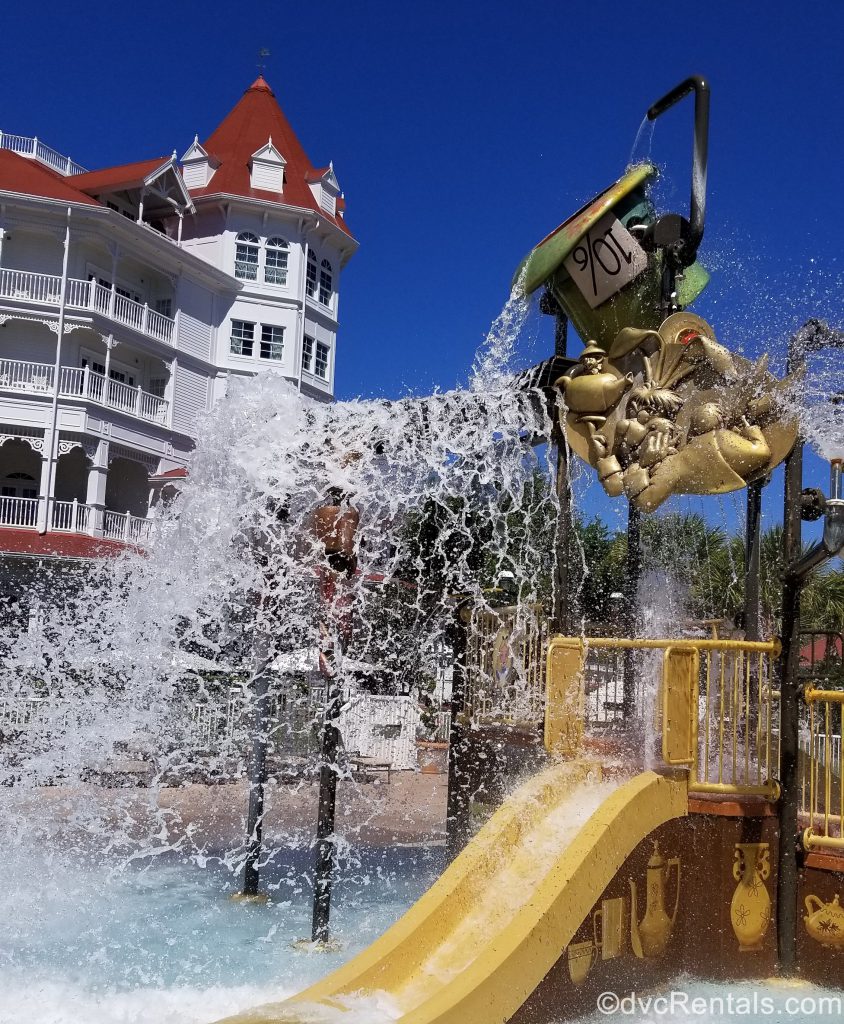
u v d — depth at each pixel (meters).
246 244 40.22
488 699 7.74
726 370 6.29
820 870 5.69
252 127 44.09
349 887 8.82
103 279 35.81
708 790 5.75
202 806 13.09
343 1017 4.19
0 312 32.78
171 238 40.38
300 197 41.69
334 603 7.82
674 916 5.48
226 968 6.21
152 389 37.41
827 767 5.77
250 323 40.09
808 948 5.68
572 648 6.41
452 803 7.73
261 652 8.71
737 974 5.62
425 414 7.77
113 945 6.70
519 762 6.92
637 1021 4.93
